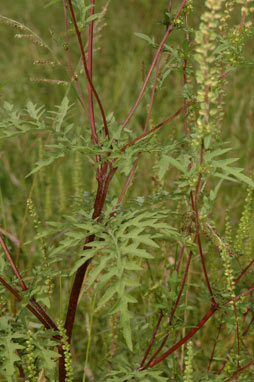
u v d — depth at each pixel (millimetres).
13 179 3980
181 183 1863
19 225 3627
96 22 2299
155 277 2979
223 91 2211
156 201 2029
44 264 2068
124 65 5828
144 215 1787
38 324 2387
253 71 5367
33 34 1972
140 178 3668
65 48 2012
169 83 5094
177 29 1980
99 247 1695
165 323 2672
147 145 1913
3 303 2256
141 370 2100
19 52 5340
